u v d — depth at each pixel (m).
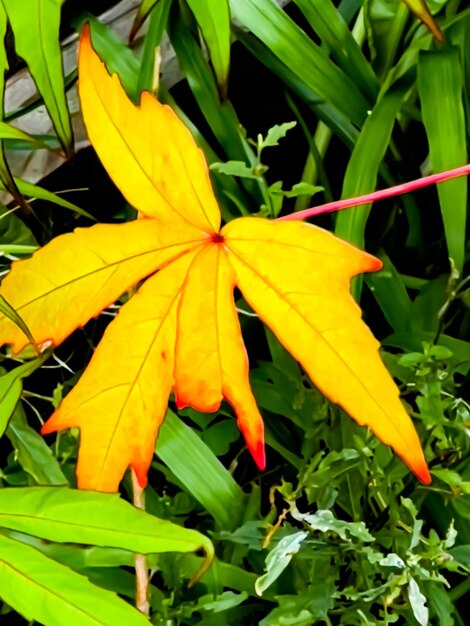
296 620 0.34
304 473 0.36
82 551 0.35
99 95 0.34
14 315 0.33
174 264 0.34
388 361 0.37
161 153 0.34
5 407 0.35
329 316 0.33
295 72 0.38
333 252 0.33
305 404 0.38
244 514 0.37
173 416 0.37
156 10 0.38
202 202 0.34
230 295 0.34
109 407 0.34
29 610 0.32
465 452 0.36
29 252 0.37
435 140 0.37
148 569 0.36
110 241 0.34
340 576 0.37
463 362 0.38
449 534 0.34
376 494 0.36
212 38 0.35
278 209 0.37
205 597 0.36
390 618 0.34
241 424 0.34
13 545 0.33
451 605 0.35
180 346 0.34
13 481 0.38
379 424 0.34
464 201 0.37
